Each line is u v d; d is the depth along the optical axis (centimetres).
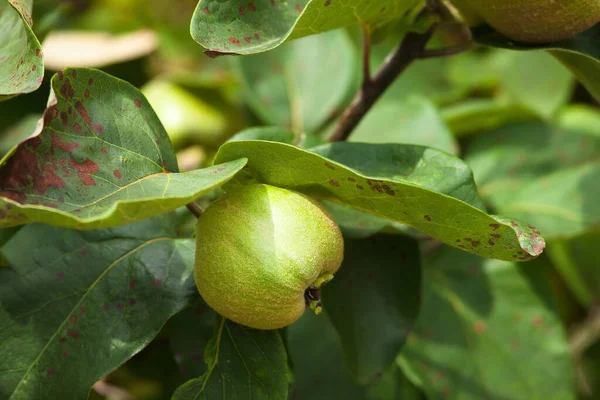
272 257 38
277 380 41
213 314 44
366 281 46
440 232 40
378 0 42
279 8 42
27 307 41
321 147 43
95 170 38
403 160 43
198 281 39
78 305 41
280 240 38
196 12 40
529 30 44
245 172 40
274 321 39
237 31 41
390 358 46
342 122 50
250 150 39
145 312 41
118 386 55
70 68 38
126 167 39
